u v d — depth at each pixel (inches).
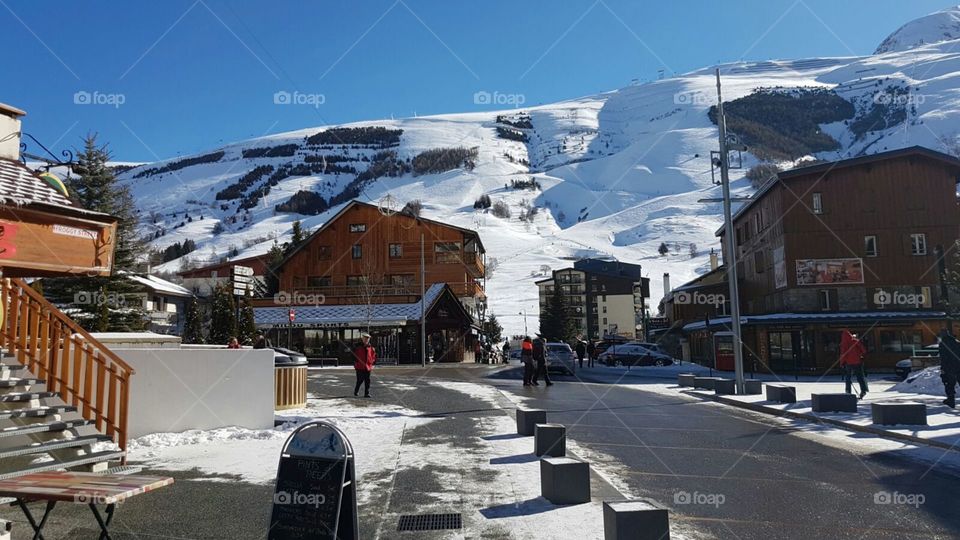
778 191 1530.5
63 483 202.8
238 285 700.7
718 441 427.5
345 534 185.2
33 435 305.7
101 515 246.4
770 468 339.6
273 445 395.9
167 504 262.5
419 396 700.0
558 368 1250.0
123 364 332.2
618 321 4168.3
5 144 373.7
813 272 1471.5
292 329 1876.2
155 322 1839.3
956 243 1425.9
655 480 311.1
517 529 226.5
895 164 1487.5
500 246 7106.3
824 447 403.9
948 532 229.3
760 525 237.5
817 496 280.1
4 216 274.4
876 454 379.9
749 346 1459.2
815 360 1380.4
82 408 361.7
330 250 2212.1
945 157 1460.4
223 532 227.8
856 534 227.3
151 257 2252.7
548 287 4298.7
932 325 1360.7
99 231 306.8
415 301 1961.1
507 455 360.5
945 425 460.4
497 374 1219.9
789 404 615.5
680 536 224.2
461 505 258.4
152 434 420.5
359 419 501.4
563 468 260.8
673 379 1169.4
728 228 783.1
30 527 229.1
